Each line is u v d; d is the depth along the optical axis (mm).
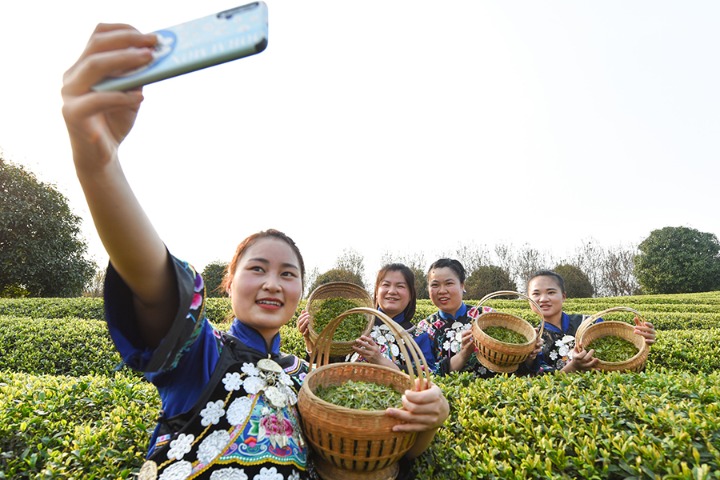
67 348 6199
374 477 1729
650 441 1954
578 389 2865
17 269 15672
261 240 1910
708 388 2594
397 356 3963
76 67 999
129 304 1337
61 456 2246
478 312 4434
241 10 973
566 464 1929
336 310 3799
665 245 28219
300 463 1607
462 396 2865
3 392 3086
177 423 1509
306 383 1785
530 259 32594
